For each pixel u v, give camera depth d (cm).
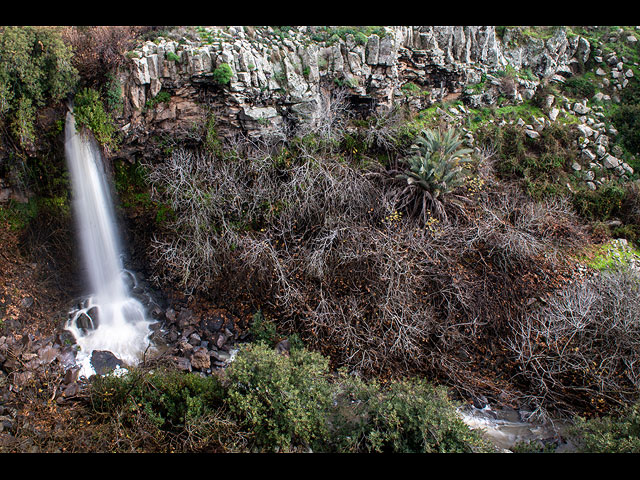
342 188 879
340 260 828
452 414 623
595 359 756
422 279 814
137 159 938
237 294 873
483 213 927
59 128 862
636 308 762
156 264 909
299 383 639
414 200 897
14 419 635
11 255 849
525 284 856
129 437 605
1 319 776
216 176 885
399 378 749
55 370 741
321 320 781
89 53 832
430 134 912
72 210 913
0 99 777
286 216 887
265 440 617
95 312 871
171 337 847
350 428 645
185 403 642
